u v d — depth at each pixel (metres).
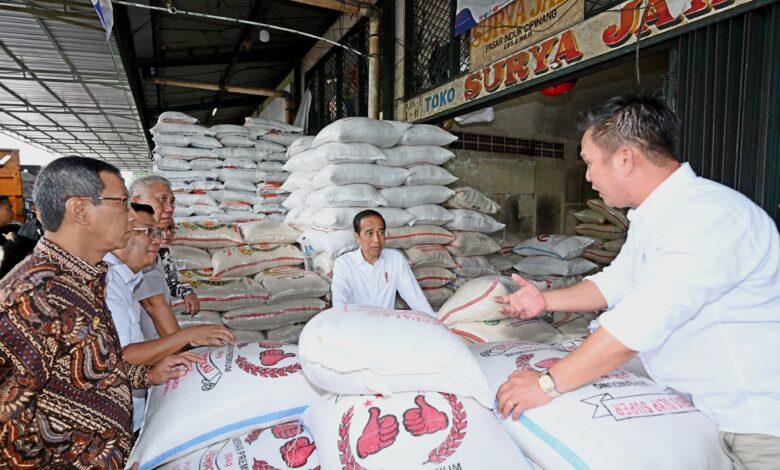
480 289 1.95
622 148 0.95
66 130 9.38
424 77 3.90
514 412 0.99
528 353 1.26
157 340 1.35
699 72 1.85
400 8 4.14
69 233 0.93
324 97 6.28
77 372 0.88
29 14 3.80
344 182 2.71
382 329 1.08
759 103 1.69
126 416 0.99
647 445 0.88
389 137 2.83
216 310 2.61
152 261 1.46
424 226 2.93
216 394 1.19
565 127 4.34
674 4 1.89
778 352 0.88
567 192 4.34
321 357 1.05
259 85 8.28
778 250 0.89
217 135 4.16
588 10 2.34
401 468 0.93
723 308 0.90
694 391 0.96
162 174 4.00
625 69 4.33
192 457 1.16
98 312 0.93
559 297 1.29
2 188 7.60
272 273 2.84
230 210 4.12
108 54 4.81
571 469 0.89
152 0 4.46
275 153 4.40
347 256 2.26
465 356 1.06
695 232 0.86
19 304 0.81
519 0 2.77
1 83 5.91
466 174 3.83
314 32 6.07
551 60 2.56
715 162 1.80
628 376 1.10
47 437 0.84
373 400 1.05
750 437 0.89
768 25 1.66
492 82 3.03
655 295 0.85
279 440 1.15
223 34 5.72
